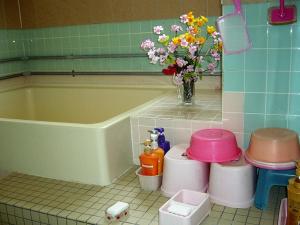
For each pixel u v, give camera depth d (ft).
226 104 5.40
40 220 4.91
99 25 9.46
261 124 5.27
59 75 10.36
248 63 5.08
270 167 4.41
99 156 5.44
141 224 4.42
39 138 5.88
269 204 4.83
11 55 10.21
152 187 5.31
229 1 4.97
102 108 9.56
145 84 9.31
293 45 4.81
